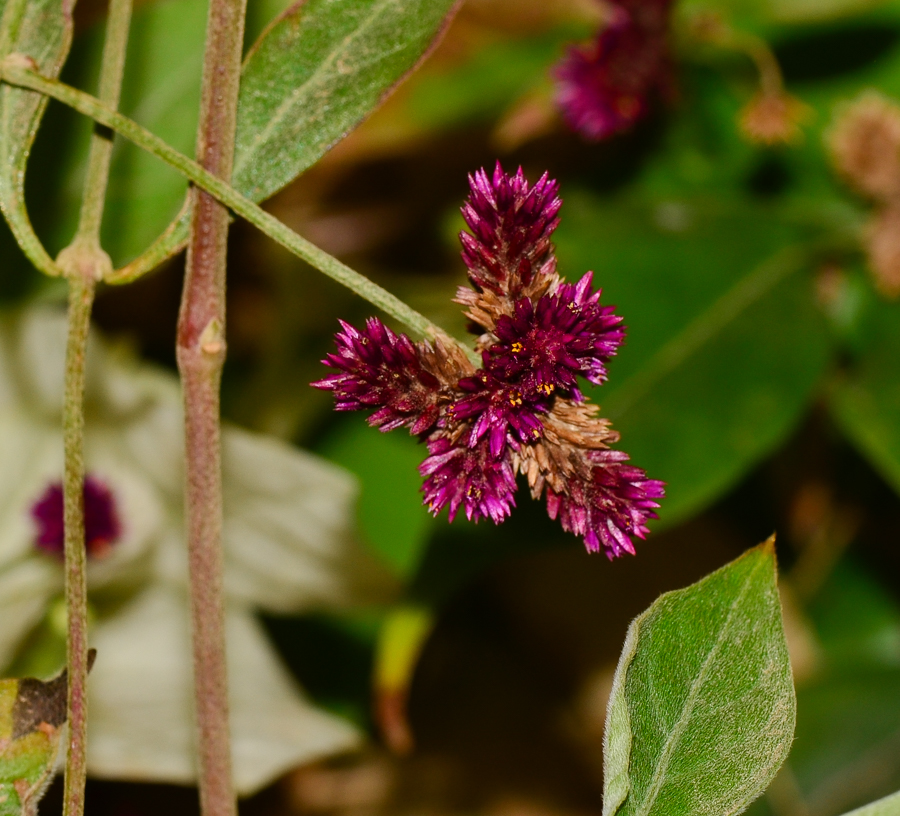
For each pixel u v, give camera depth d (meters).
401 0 0.30
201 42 0.34
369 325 0.29
